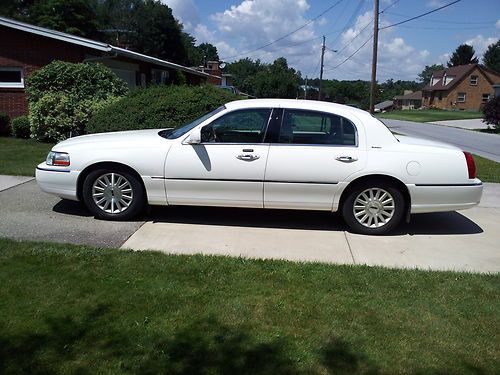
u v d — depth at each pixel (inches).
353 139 225.1
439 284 171.2
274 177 223.5
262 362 120.3
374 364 121.7
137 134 248.5
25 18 1828.2
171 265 178.5
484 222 259.1
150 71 927.0
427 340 133.7
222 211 261.3
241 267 179.8
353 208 228.4
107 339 127.3
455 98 2878.9
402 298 158.9
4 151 438.3
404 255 205.0
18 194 279.4
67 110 501.7
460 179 225.5
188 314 142.2
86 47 619.2
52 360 117.3
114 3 2458.2
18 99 611.5
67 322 134.7
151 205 244.8
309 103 232.2
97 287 157.2
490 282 174.4
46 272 166.9
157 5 2466.8
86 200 234.8
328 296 158.1
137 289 157.1
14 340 124.7
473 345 132.0
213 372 115.5
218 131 227.8
